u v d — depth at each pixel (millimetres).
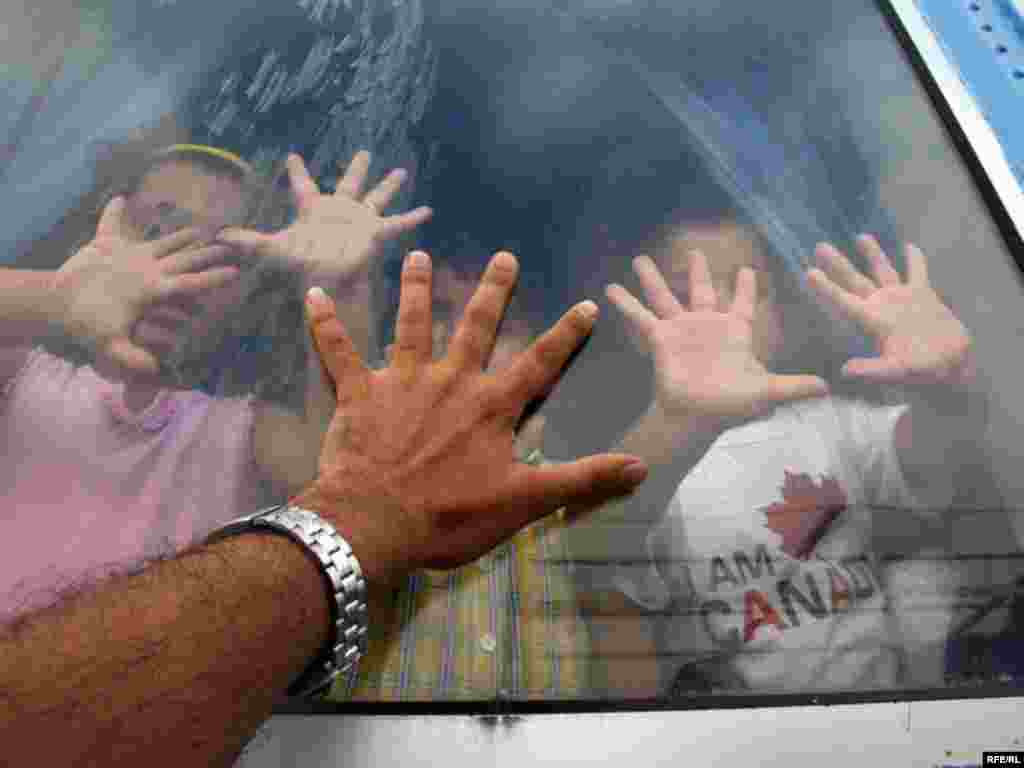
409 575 581
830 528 617
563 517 613
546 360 641
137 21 918
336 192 795
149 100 856
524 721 532
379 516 534
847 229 792
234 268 735
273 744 513
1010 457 658
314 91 878
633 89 890
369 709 528
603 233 775
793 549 608
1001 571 605
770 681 554
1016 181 821
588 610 577
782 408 671
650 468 638
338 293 729
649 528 611
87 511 604
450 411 594
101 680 394
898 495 635
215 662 422
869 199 814
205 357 682
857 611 584
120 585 452
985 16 991
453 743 522
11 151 798
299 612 467
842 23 963
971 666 566
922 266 765
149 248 743
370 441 577
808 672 559
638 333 705
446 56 915
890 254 773
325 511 527
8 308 690
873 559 605
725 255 765
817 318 727
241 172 808
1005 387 694
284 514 511
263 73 892
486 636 562
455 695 538
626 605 581
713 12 958
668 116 870
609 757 521
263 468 636
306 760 510
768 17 963
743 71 912
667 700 542
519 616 572
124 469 624
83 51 884
